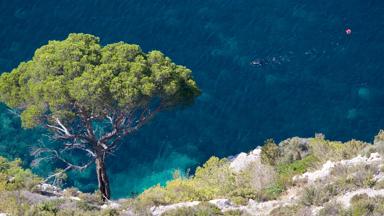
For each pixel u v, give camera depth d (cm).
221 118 7138
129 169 6506
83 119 4397
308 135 7038
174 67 4553
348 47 7956
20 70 4509
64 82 4203
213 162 4819
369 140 6931
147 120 4528
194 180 4475
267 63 7794
